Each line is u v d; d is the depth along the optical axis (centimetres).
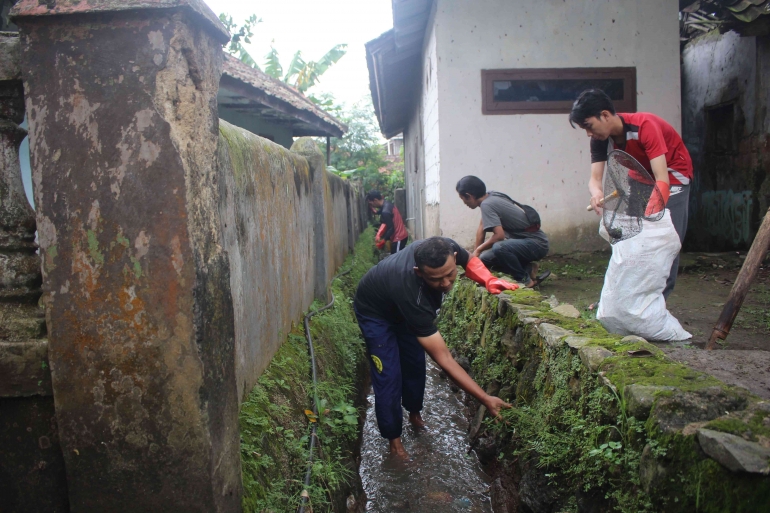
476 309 507
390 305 369
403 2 768
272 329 347
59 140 176
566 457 251
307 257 504
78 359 181
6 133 191
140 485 185
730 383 259
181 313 176
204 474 183
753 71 870
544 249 564
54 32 174
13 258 194
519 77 780
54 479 194
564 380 270
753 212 873
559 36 779
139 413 181
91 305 179
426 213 1011
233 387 207
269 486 241
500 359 400
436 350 336
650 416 188
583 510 231
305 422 327
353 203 1234
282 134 1113
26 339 188
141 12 170
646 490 184
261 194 322
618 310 343
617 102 792
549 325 314
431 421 453
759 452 150
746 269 340
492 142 784
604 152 378
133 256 176
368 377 584
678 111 794
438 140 788
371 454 401
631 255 336
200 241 181
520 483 297
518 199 791
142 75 172
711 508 157
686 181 356
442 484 358
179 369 179
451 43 774
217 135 200
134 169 174
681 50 1102
